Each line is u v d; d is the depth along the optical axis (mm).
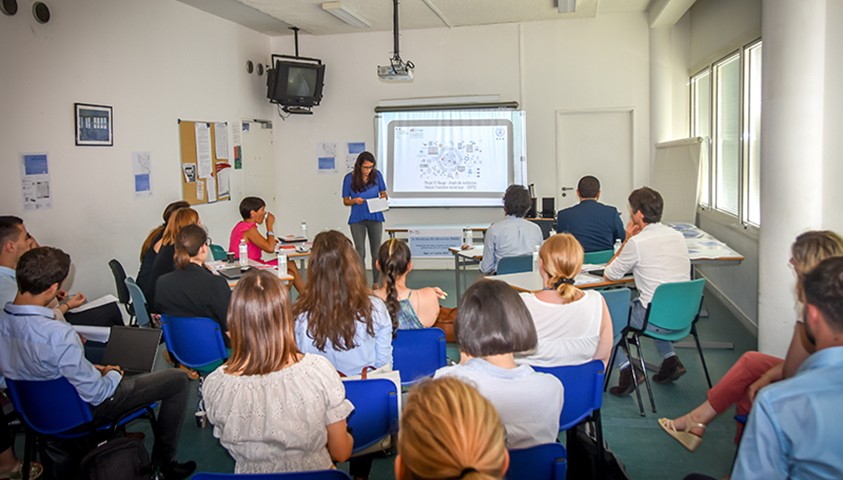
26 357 2533
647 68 8078
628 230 4223
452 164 8516
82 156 5328
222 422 1883
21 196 4719
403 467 998
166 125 6473
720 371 4422
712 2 6914
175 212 4422
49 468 2775
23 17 4715
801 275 2217
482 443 907
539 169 8453
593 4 7348
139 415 2912
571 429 2590
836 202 3621
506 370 1817
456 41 8422
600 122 8312
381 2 6875
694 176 6715
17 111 4676
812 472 1452
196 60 7012
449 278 8109
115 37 5707
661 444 3336
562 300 2670
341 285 2584
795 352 2244
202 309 3488
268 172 8828
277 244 5918
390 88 8656
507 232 4809
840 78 3541
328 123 8867
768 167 3941
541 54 8258
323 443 1936
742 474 1519
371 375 2426
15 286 3344
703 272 7492
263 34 8586
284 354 1891
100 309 4203
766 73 3928
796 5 3686
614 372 4492
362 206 7215
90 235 5430
